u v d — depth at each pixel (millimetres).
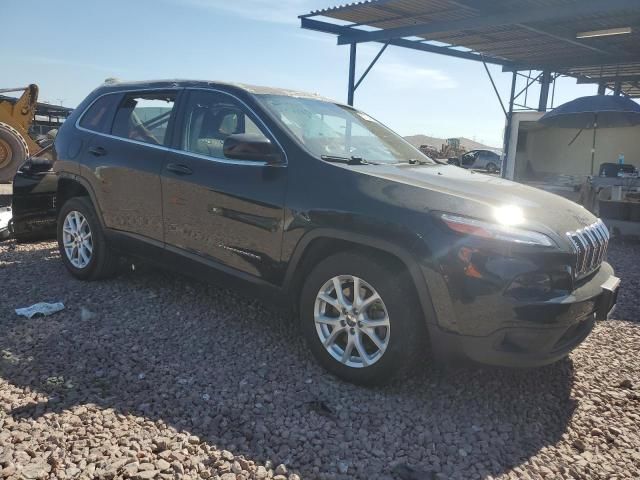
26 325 3965
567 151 18172
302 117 4035
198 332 4008
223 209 3793
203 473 2439
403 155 4336
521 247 2875
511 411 3178
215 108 4117
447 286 2928
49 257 5906
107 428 2729
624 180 11820
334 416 2984
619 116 12344
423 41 15055
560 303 2889
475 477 2561
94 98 5086
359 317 3242
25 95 11969
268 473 2479
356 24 13367
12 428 2662
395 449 2736
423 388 3354
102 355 3547
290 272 3496
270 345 3842
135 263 5020
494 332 2893
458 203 3033
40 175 5977
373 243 3119
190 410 2955
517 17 11484
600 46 15062
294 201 3438
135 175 4379
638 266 7277
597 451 2846
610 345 4250
